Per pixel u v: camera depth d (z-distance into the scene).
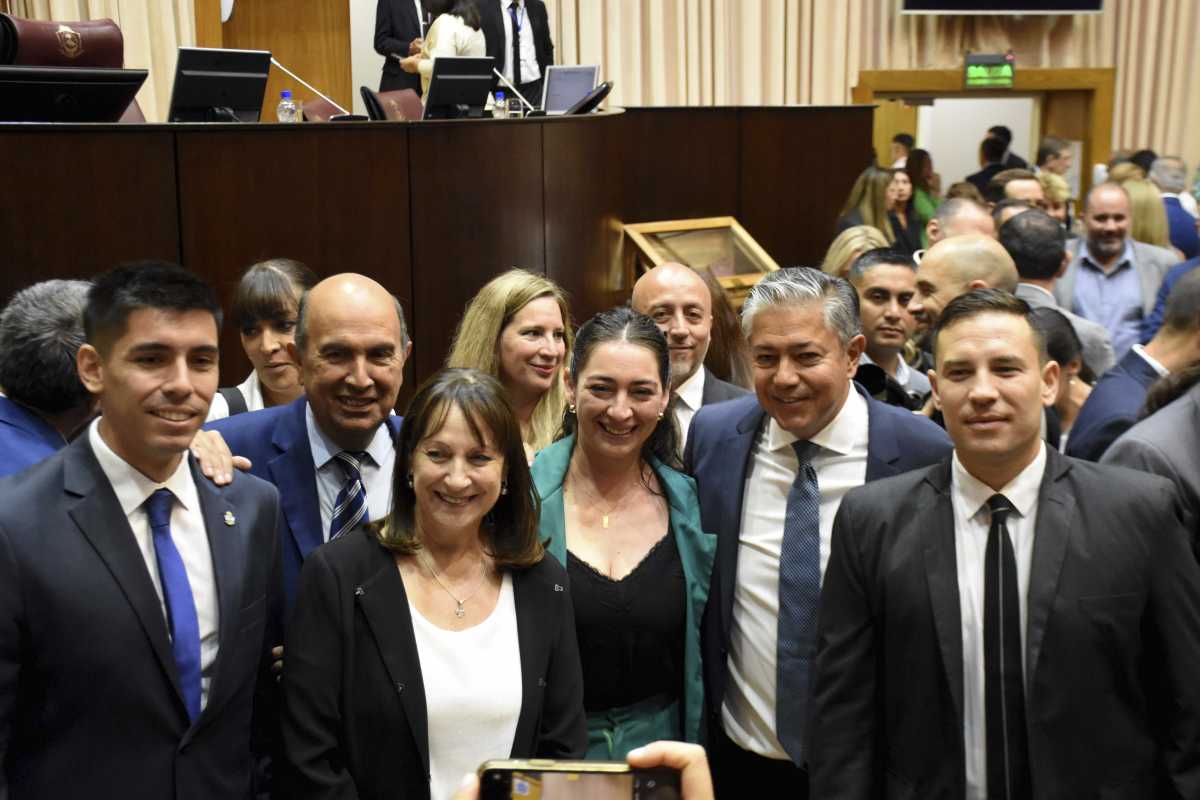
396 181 4.46
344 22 8.41
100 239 3.65
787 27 10.31
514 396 3.22
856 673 2.22
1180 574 2.08
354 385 2.40
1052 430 3.27
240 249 4.01
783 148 7.30
